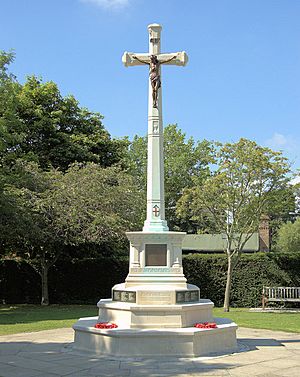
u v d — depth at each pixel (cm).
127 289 1150
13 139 2252
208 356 1040
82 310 2231
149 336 1038
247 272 2461
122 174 2575
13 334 1427
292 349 1146
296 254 2462
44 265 2581
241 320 1802
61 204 2298
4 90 2230
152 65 1273
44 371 913
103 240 2348
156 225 1222
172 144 4653
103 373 891
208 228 2445
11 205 2136
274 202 2283
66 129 3238
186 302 1150
